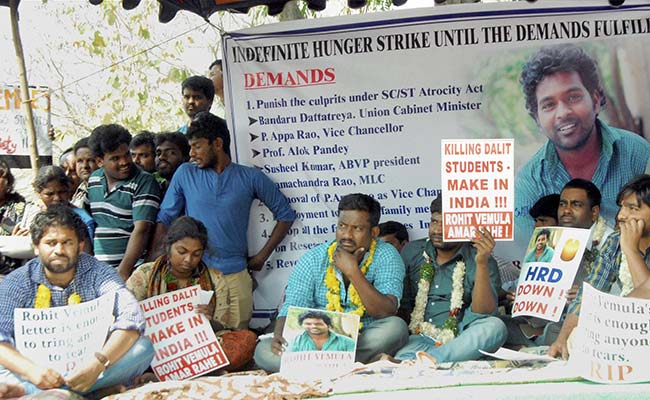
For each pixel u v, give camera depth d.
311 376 6.12
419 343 6.50
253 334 6.74
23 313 5.75
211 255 7.34
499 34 7.45
